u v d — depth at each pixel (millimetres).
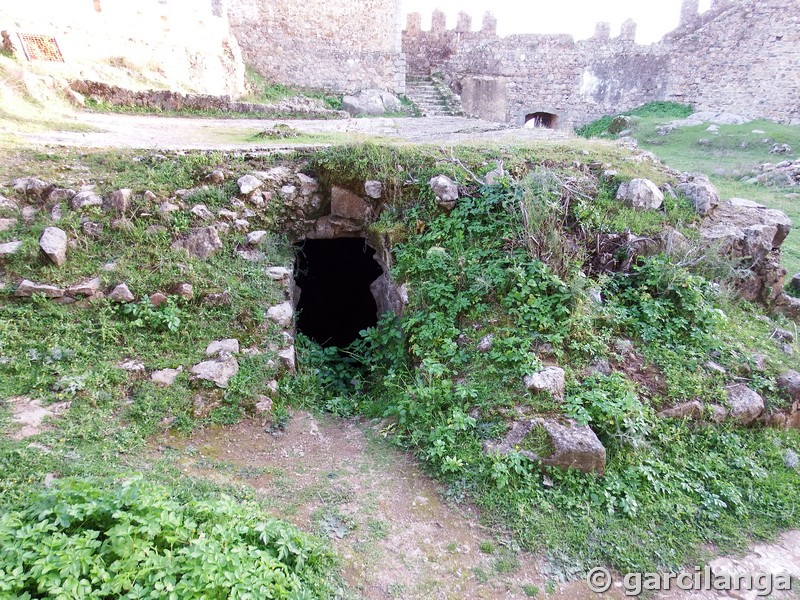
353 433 4309
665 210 6219
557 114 22141
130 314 4566
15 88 8453
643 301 5066
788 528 3662
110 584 2240
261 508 3234
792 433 4488
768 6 18875
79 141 7016
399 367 5012
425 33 20750
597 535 3350
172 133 8531
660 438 4039
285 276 5418
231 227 5645
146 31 12242
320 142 7773
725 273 5719
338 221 6355
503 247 5352
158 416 3867
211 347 4500
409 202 6160
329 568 2875
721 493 3797
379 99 17359
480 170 6293
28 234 4984
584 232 5559
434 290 5156
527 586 2975
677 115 20234
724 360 4746
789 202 10078
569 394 4160
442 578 2971
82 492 2703
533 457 3697
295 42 17547
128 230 5172
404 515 3387
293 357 4746
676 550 3352
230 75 15047
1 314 4348
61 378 3961
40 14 10031
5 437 3416
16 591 2178
